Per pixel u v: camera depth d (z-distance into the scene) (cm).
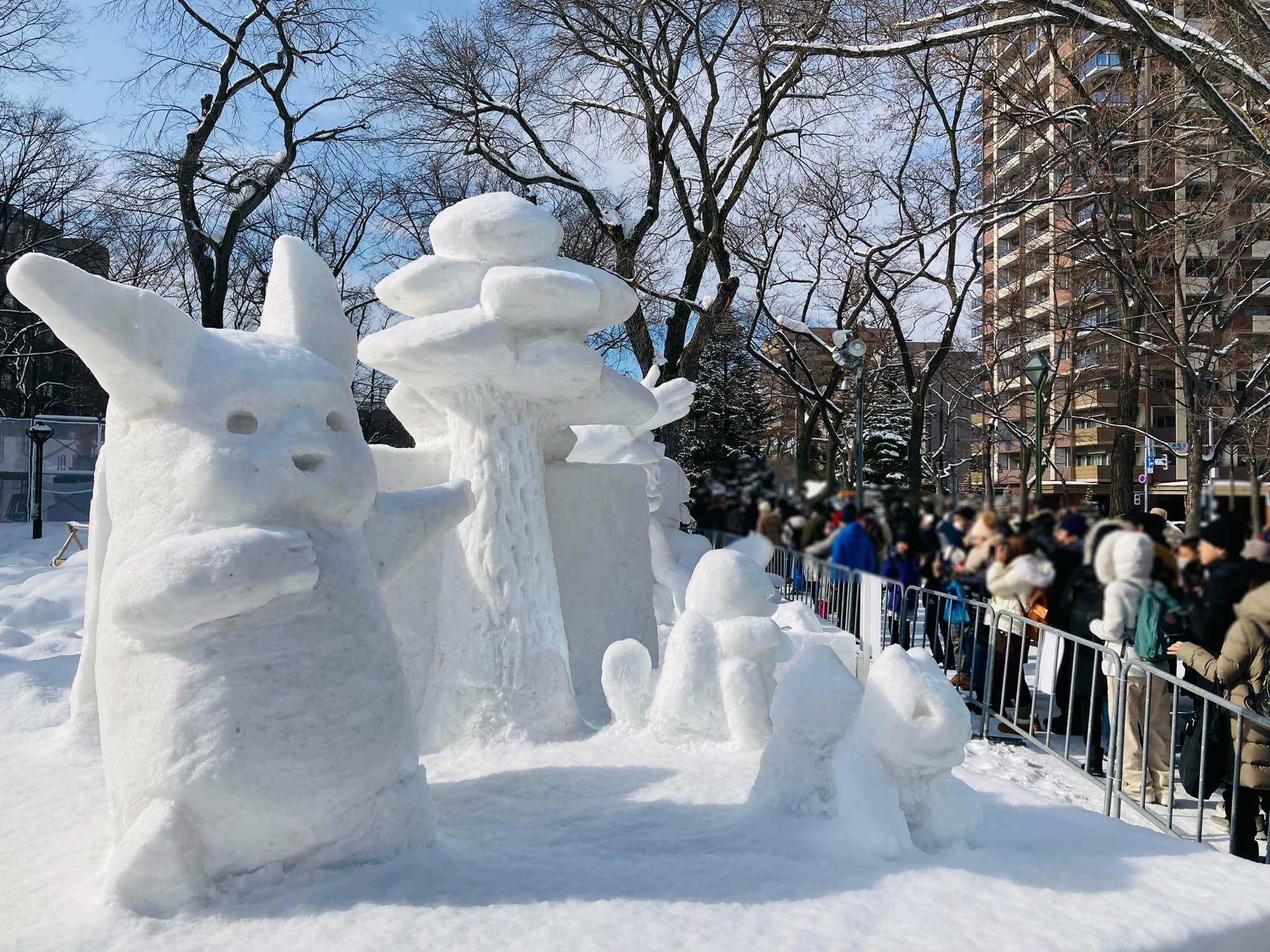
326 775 324
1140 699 606
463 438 565
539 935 288
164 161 1908
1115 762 568
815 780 402
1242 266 1847
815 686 401
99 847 371
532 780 470
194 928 293
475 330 520
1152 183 1752
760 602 554
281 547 321
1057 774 661
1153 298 1666
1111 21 1146
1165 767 610
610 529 666
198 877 309
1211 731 548
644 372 2042
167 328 334
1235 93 1406
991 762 670
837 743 401
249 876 317
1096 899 323
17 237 2730
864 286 2455
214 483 329
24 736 557
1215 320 1697
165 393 338
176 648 320
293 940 285
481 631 545
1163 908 317
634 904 311
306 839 323
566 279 532
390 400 638
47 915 307
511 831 395
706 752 525
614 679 571
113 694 329
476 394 561
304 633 331
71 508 2291
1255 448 1368
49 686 639
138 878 303
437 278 557
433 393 568
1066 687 696
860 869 344
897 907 313
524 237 566
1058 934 295
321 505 347
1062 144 1848
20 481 2245
